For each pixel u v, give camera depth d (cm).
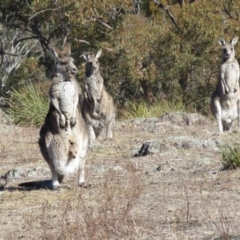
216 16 6091
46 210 2158
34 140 3919
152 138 3791
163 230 1820
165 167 2780
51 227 1942
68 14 6041
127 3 6188
